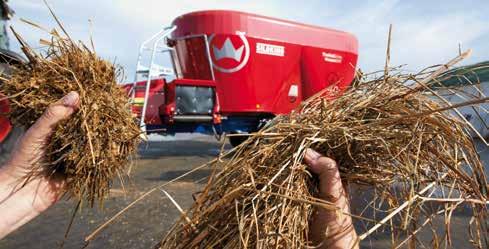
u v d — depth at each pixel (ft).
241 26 25.36
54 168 4.49
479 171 4.41
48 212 12.94
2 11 16.19
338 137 4.39
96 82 4.68
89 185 4.64
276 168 4.22
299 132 4.45
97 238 10.72
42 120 4.27
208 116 22.63
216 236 4.02
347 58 30.58
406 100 4.58
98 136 4.54
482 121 4.81
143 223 11.85
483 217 4.50
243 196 4.05
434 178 4.39
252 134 4.52
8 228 4.29
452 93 4.79
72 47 4.82
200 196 4.25
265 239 3.82
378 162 4.41
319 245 3.86
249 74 25.89
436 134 4.33
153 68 22.13
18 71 4.71
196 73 26.43
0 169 4.41
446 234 4.23
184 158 26.22
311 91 28.96
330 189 4.02
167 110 21.65
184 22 26.21
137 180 18.07
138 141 5.09
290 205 3.98
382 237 10.01
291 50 27.50
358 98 4.84
